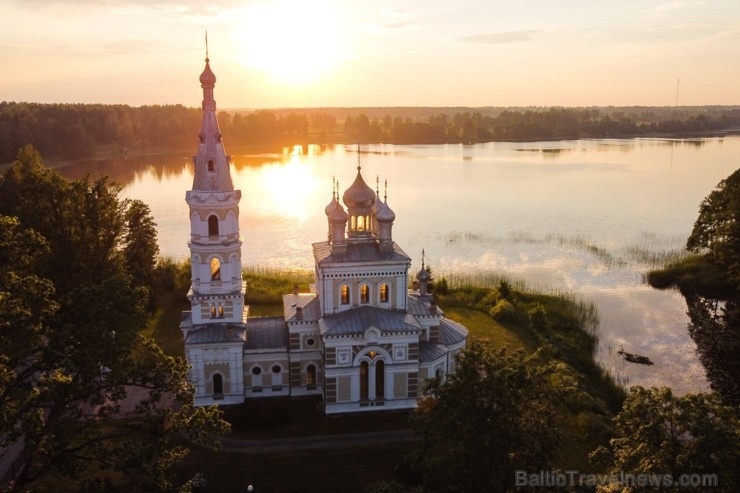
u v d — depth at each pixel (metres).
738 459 30.17
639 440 33.50
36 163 114.88
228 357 60.09
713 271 103.62
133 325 39.91
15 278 38.03
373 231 63.28
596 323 86.19
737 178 94.19
